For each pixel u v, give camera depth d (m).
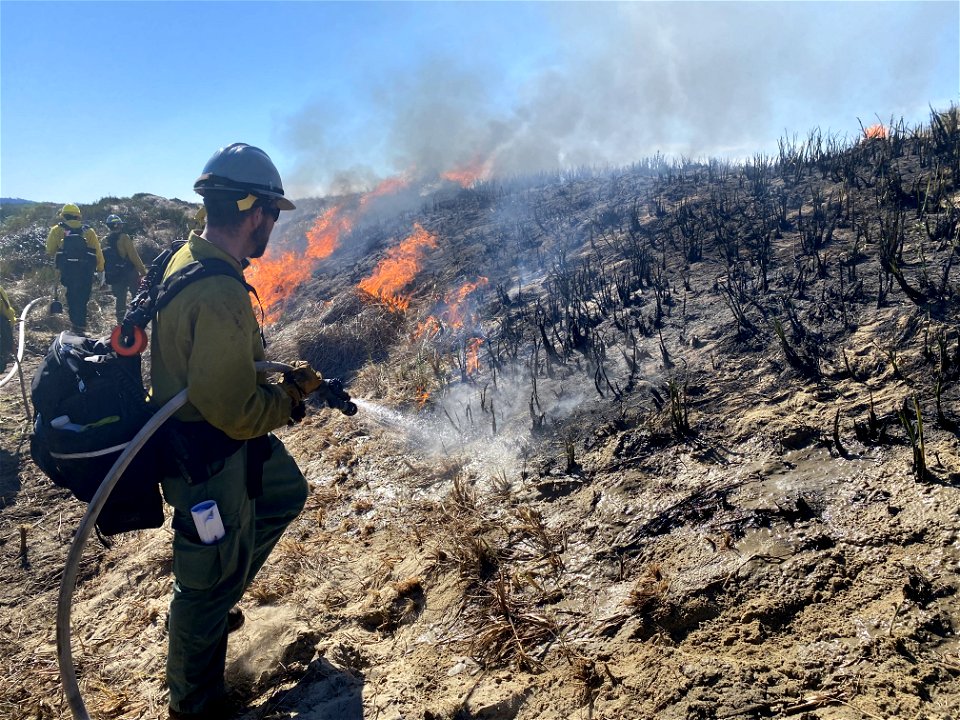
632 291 5.12
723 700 1.91
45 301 12.05
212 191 2.29
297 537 3.67
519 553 2.89
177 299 2.16
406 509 3.61
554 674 2.24
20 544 4.58
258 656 2.74
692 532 2.67
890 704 1.77
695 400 3.51
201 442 2.27
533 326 5.24
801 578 2.27
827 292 4.02
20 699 3.00
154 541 4.13
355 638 2.70
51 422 2.21
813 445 2.91
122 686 2.90
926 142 6.19
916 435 2.73
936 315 3.40
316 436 4.89
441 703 2.25
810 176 6.60
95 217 19.31
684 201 6.92
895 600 2.06
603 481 3.17
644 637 2.27
